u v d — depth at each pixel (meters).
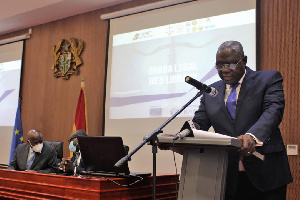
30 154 4.15
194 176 1.61
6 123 6.20
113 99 4.88
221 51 1.81
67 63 5.48
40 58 5.96
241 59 1.80
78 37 5.50
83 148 2.50
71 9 5.38
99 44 5.23
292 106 3.47
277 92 1.79
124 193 2.30
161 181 2.59
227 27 3.96
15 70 6.25
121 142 2.30
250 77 1.86
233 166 1.63
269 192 1.73
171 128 4.26
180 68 4.30
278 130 1.81
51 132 5.59
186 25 4.32
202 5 4.20
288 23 3.60
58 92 5.62
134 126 4.63
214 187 1.53
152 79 4.54
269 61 3.66
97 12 5.33
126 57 4.84
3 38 6.66
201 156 1.62
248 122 1.80
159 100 4.45
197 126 1.89
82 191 2.22
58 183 2.39
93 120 5.12
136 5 4.90
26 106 6.00
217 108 1.90
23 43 6.21
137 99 4.65
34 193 2.50
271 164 1.73
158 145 1.74
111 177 2.39
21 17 5.78
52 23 5.88
